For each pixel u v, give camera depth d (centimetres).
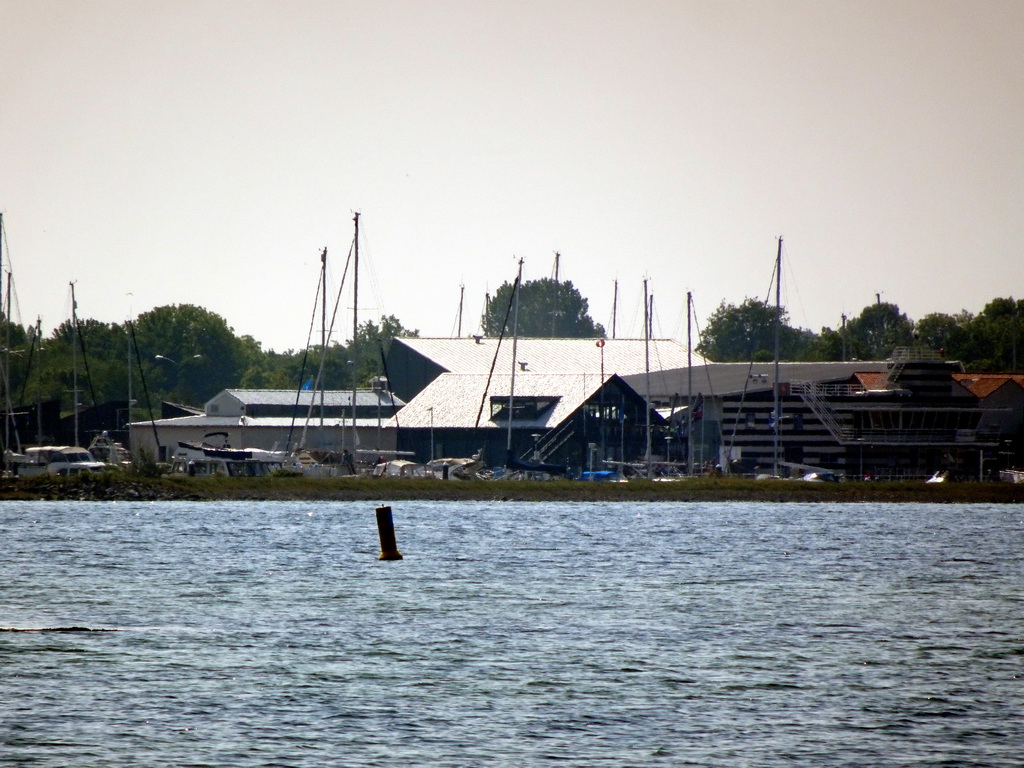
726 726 12862
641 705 13638
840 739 12462
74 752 11850
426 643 16938
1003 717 13275
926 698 14025
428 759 11756
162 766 11475
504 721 12975
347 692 14088
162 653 16125
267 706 13462
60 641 16900
